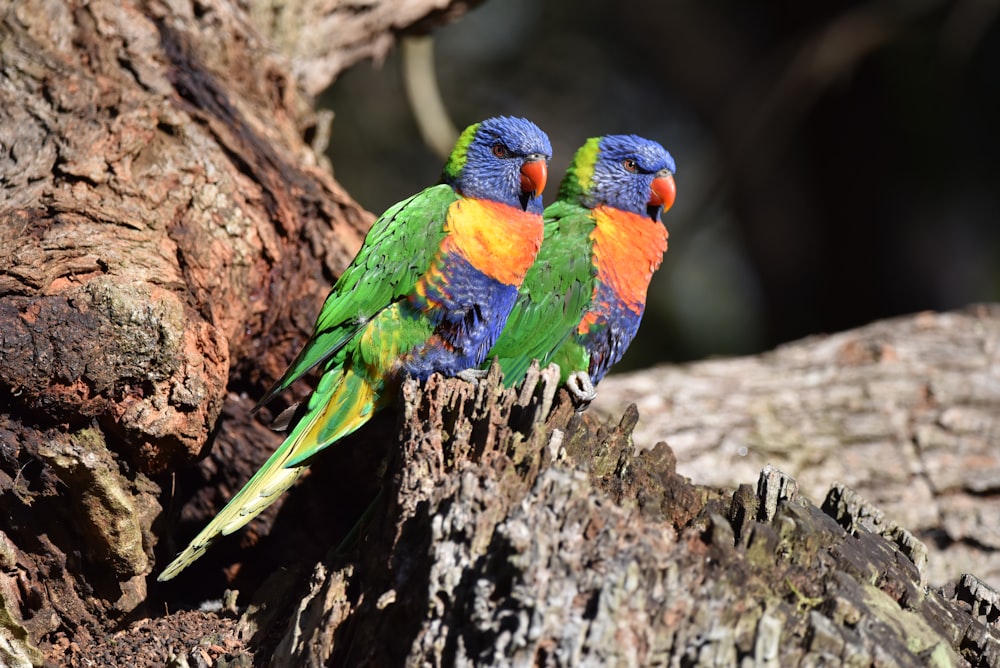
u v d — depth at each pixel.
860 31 18.81
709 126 23.08
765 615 5.02
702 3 22.22
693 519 6.17
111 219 7.66
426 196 8.34
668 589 5.05
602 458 6.54
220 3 10.26
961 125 20.84
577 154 9.89
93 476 6.66
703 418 11.34
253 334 8.80
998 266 22.66
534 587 4.93
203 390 7.11
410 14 12.86
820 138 21.48
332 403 7.88
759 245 22.94
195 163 8.45
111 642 7.12
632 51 24.69
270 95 10.55
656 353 24.64
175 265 7.76
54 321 6.56
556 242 9.35
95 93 8.50
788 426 11.27
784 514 5.96
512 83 24.72
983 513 10.66
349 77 23.55
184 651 6.61
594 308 9.35
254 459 8.82
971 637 5.86
